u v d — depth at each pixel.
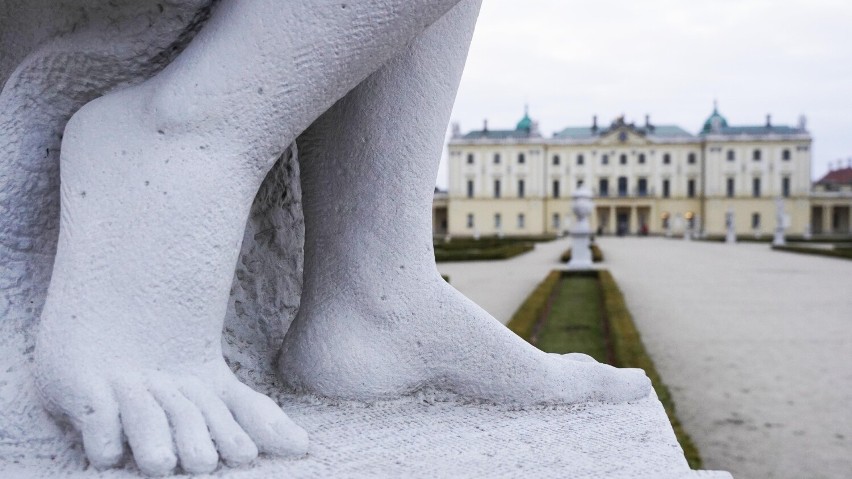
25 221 1.22
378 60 1.18
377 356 1.37
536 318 7.52
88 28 1.19
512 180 63.06
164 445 1.01
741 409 4.47
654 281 13.81
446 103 1.43
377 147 1.38
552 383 1.43
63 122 1.24
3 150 1.20
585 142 62.78
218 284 1.12
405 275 1.39
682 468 1.11
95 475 1.02
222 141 1.11
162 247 1.07
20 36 1.23
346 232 1.40
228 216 1.11
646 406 1.47
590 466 1.11
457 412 1.37
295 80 1.12
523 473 1.08
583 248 16.33
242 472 1.04
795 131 61.56
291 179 1.59
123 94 1.16
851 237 48.69
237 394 1.12
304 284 1.47
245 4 1.12
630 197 61.81
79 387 1.04
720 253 26.38
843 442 3.81
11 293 1.19
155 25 1.17
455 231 63.72
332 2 1.11
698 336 7.21
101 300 1.07
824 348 6.49
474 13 1.47
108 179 1.09
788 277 14.74
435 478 1.04
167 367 1.09
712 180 61.28
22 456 1.08
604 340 6.55
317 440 1.18
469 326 1.41
